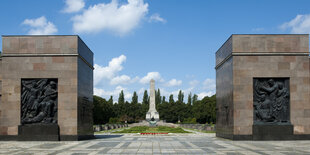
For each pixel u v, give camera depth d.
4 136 31.38
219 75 38.59
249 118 31.53
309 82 32.28
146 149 24.06
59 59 31.98
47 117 31.42
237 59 32.03
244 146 26.12
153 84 101.62
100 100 125.88
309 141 30.52
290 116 31.86
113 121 119.75
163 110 162.50
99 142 30.23
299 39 32.53
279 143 28.61
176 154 21.09
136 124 120.75
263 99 31.89
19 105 31.61
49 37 32.19
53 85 31.70
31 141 30.73
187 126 88.62
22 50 32.16
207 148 24.66
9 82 31.92
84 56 35.28
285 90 32.12
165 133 50.16
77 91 31.67
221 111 36.97
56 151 22.97
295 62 32.31
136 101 175.75
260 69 32.00
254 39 32.25
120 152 22.23
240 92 31.73
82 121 33.56
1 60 32.62
